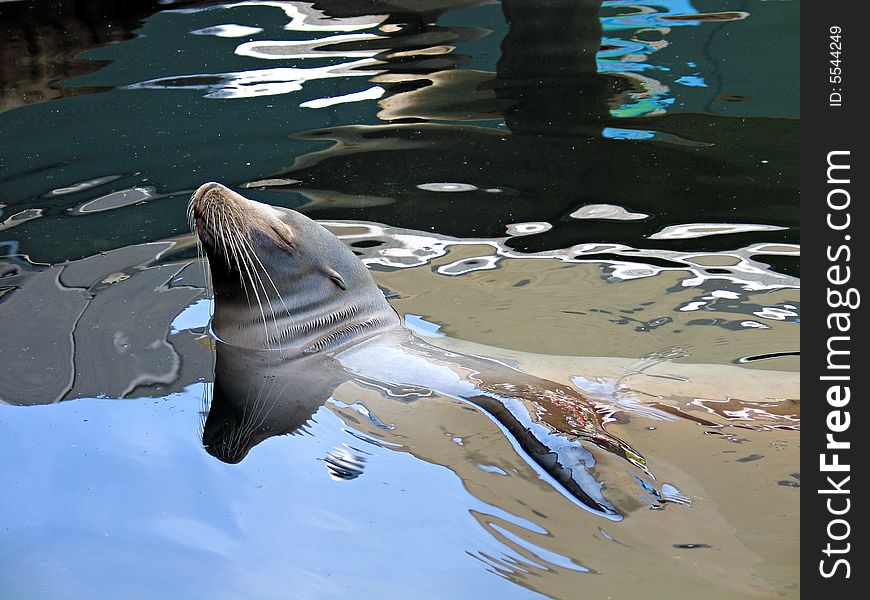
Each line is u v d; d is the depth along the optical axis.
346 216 2.61
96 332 2.29
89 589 1.78
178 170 2.79
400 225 2.58
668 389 2.14
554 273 2.43
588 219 2.58
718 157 2.78
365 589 1.78
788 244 2.47
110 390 2.14
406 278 2.43
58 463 1.98
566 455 1.96
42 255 2.50
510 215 2.60
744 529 1.87
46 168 2.82
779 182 2.66
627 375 2.17
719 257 2.45
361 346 2.29
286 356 2.28
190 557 1.82
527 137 2.91
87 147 2.91
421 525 1.87
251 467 1.97
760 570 1.81
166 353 2.24
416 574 1.80
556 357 2.22
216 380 2.18
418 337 2.28
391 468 1.98
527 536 1.85
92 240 2.55
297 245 2.35
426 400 2.13
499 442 2.02
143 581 1.79
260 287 2.32
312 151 2.86
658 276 2.40
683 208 2.60
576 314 2.32
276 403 2.13
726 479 1.96
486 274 2.43
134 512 1.89
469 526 1.87
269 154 2.85
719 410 2.09
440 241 2.53
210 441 2.03
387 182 2.73
